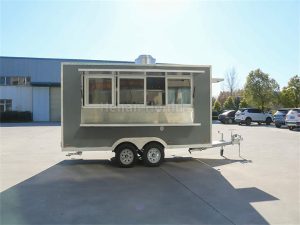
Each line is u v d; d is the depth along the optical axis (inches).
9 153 465.7
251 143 589.3
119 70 353.7
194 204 224.5
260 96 1502.2
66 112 354.3
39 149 509.0
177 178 305.6
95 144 355.9
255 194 249.4
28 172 333.4
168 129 367.2
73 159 416.5
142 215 202.5
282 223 189.3
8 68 1494.8
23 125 1169.4
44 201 232.2
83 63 354.6
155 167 361.1
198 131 374.0
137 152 376.5
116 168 356.2
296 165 371.2
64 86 354.6
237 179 300.7
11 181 293.3
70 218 197.5
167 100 366.3
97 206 220.7
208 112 376.2
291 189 264.7
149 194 250.2
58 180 298.2
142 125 360.5
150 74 364.2
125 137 359.3
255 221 192.2
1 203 227.6
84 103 355.3
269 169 347.6
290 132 834.8
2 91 1476.4
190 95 371.9
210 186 275.0
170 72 365.1
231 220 193.6
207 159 416.2
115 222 190.5
